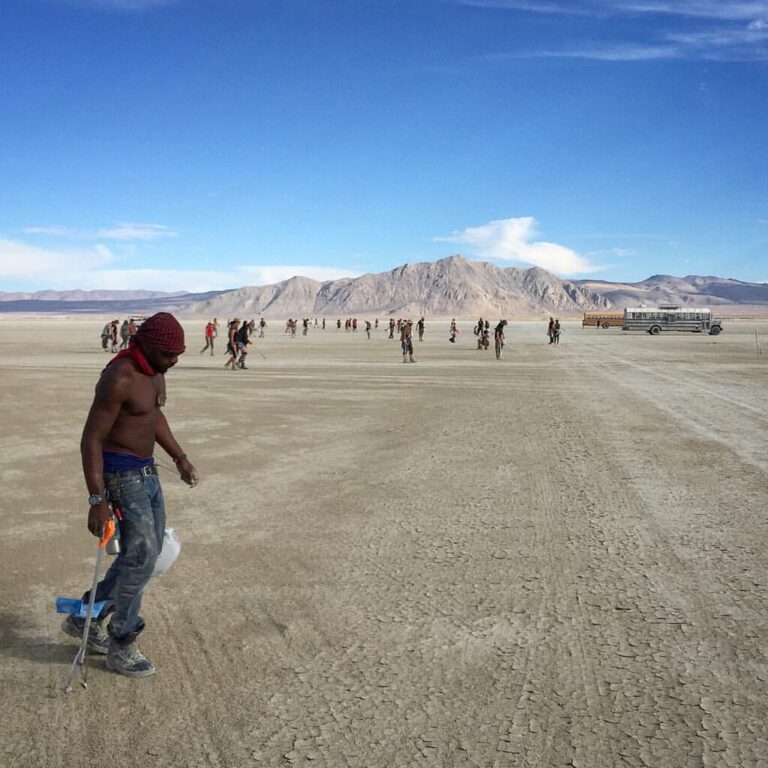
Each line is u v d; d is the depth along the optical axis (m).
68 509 7.48
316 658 4.25
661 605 5.03
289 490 8.38
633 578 5.55
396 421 13.80
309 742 3.40
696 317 84.75
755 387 20.53
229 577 5.57
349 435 12.20
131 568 3.96
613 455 10.43
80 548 6.24
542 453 10.60
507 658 4.25
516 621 4.77
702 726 3.53
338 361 32.78
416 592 5.27
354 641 4.47
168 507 7.62
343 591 5.29
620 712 3.66
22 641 4.48
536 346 49.78
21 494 8.09
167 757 3.29
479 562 5.91
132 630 4.02
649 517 7.21
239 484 8.67
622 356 36.97
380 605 5.04
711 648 4.38
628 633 4.59
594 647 4.39
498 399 17.48
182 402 16.72
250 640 4.48
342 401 17.00
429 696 3.81
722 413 14.95
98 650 4.28
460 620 4.78
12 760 3.27
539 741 3.41
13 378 22.56
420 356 37.19
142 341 3.93
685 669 4.11
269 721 3.58
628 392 19.14
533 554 6.11
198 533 6.71
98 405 3.85
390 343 55.75
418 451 10.77
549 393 18.89
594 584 5.43
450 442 11.52
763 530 6.78
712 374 25.22
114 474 3.94
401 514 7.35
